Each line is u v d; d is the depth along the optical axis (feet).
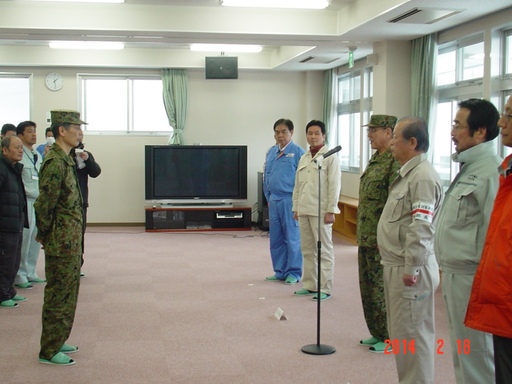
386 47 23.77
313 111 34.65
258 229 32.94
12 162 16.48
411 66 23.90
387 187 12.35
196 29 21.39
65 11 20.70
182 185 32.50
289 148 19.58
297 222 19.61
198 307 16.83
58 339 12.28
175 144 32.73
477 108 8.54
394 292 10.03
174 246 27.22
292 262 19.62
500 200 6.98
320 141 17.39
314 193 17.40
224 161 32.78
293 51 28.96
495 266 6.78
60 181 11.68
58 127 11.86
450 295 8.85
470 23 20.53
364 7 20.24
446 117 23.09
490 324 6.86
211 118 34.14
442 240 8.89
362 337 14.16
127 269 22.02
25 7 20.56
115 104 33.50
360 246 12.88
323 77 34.50
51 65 31.65
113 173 33.58
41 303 17.17
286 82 34.71
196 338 14.12
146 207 32.48
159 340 13.97
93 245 27.35
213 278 20.53
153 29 21.16
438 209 9.86
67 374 11.86
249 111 34.45
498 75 19.76
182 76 33.06
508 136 6.87
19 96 32.60
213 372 12.00
